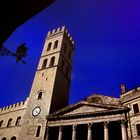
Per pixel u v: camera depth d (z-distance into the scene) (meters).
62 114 35.88
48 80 43.22
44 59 49.69
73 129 32.81
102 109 33.06
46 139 33.53
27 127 36.88
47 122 35.88
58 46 50.72
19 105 48.34
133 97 33.50
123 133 28.58
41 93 41.66
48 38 56.09
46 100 39.38
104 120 31.36
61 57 48.91
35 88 43.34
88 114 33.09
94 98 38.66
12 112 48.09
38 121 36.75
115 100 36.38
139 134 28.66
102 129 34.97
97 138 36.47
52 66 45.88
